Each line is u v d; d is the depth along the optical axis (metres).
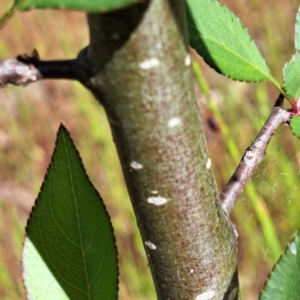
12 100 1.06
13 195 0.95
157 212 0.20
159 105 0.18
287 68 0.24
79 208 0.22
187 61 0.18
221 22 0.23
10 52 1.17
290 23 1.00
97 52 0.18
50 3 0.14
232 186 0.23
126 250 0.79
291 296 0.18
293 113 0.24
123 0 0.15
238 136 0.81
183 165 0.19
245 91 0.88
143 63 0.18
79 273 0.22
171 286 0.21
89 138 0.94
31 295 0.22
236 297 0.22
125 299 0.75
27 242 0.22
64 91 1.05
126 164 0.19
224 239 0.21
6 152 1.01
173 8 0.17
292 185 0.67
